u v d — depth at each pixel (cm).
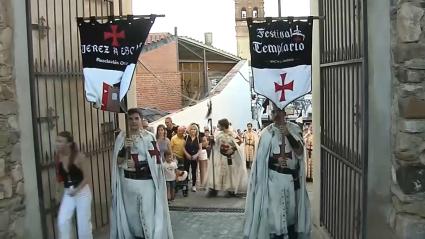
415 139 405
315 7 691
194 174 1097
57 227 578
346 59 520
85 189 548
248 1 5547
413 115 403
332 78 597
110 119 731
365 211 449
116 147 611
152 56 2380
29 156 534
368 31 441
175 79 2398
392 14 422
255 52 548
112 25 547
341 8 542
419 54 400
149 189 602
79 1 663
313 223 721
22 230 523
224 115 2122
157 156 609
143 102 2330
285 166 600
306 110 1886
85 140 661
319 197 677
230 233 724
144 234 600
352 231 505
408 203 408
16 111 518
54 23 604
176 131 1187
